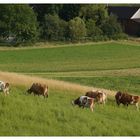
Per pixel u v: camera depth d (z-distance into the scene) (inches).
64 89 1657.2
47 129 1129.4
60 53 3796.8
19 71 2997.0
